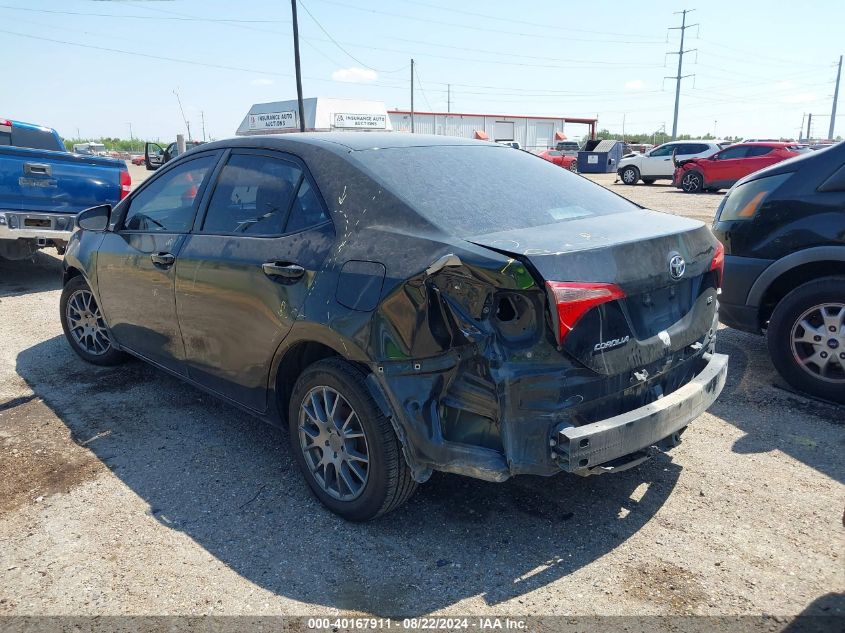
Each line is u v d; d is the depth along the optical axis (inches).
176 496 131.9
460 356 102.4
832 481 132.8
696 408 115.8
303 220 126.1
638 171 1050.7
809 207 166.6
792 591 102.2
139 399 179.2
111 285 175.0
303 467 128.5
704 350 126.0
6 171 279.9
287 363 130.2
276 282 124.2
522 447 100.5
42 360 209.8
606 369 101.9
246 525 122.0
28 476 139.5
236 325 134.0
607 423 101.7
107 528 121.3
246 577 107.9
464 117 1718.8
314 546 115.5
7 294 303.1
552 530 119.0
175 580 107.3
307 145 133.4
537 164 150.8
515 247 99.1
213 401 177.8
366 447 114.8
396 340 107.0
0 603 102.2
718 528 118.4
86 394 182.5
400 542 116.4
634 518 122.1
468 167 134.6
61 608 101.1
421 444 106.8
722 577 105.7
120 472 141.3
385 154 130.1
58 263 379.2
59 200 297.6
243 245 133.7
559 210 125.2
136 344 173.6
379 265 109.7
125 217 176.9
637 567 108.5
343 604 101.4
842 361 163.3
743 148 842.2
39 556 113.5
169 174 165.8
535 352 98.4
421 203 115.0
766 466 139.2
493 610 99.5
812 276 174.6
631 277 103.1
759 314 179.0
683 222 124.7
